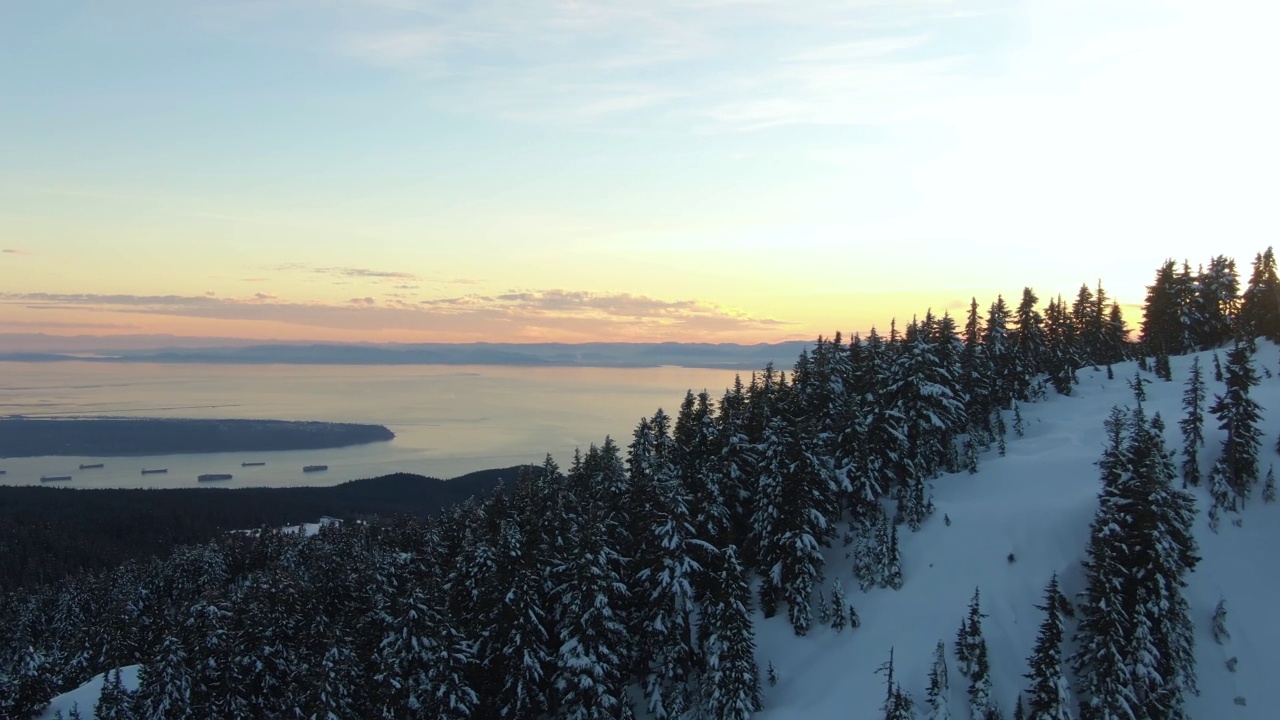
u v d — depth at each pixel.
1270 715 41.94
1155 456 46.78
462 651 47.47
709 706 46.72
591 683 45.00
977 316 81.56
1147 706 41.81
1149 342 106.19
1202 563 49.34
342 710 46.06
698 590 53.94
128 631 70.25
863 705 46.38
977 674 44.47
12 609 99.31
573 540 52.59
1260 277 95.94
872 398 59.84
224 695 51.31
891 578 54.22
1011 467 64.06
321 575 68.94
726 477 58.91
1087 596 46.59
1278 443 57.84
